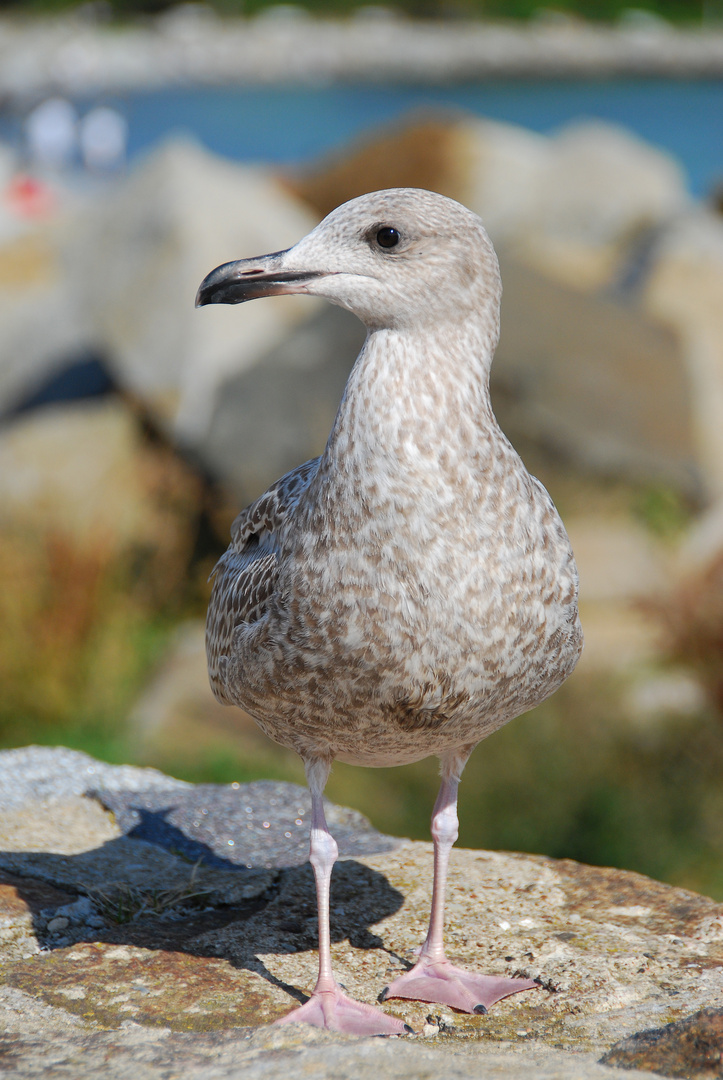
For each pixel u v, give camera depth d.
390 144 20.17
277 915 4.09
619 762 9.47
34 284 14.92
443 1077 2.95
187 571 12.84
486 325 3.39
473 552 3.23
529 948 3.87
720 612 10.76
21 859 4.35
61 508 12.66
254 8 66.56
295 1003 3.51
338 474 3.30
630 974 3.69
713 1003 3.48
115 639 11.38
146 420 13.98
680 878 8.48
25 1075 3.03
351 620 3.25
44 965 3.67
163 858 4.49
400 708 3.34
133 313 14.18
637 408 13.78
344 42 62.22
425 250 3.31
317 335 13.10
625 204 18.53
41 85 41.94
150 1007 3.44
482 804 9.15
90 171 28.88
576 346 13.98
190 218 14.27
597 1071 2.98
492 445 3.33
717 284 15.90
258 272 3.45
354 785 9.55
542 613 3.38
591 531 12.71
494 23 68.44
